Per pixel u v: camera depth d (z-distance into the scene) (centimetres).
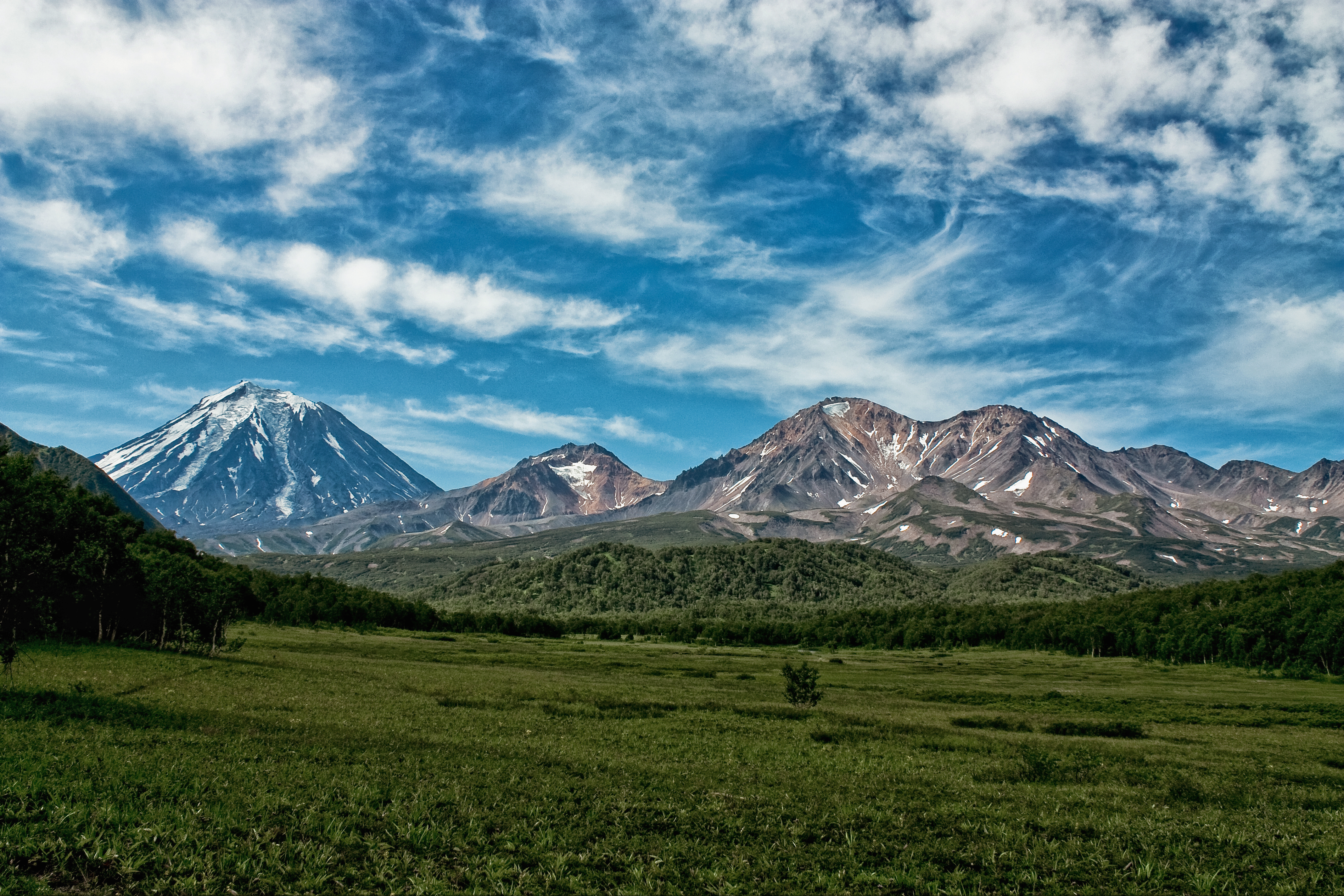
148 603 9612
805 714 6706
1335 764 5181
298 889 2020
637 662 13100
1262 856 2789
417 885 2083
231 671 7706
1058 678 12469
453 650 14075
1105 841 2906
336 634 16700
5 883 1917
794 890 2292
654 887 2225
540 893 2134
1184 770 4631
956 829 3020
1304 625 14900
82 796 2567
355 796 2852
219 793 2741
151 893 1952
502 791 3166
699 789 3484
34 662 6662
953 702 8950
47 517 5428
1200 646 16312
